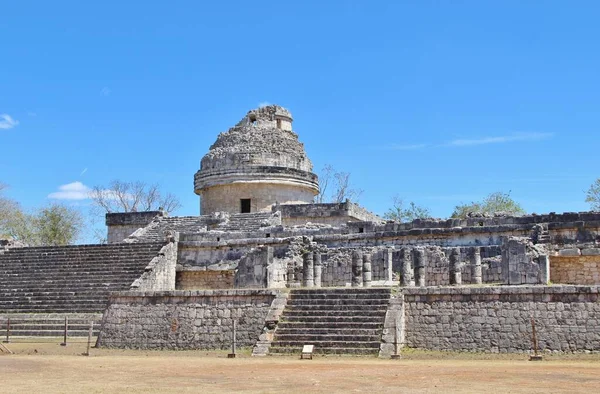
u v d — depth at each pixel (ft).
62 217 216.54
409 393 45.83
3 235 198.29
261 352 77.25
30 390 47.93
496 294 77.61
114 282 118.21
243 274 110.83
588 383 50.57
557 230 108.68
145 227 153.07
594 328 73.72
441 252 104.32
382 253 108.78
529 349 75.15
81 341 94.17
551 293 75.82
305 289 85.05
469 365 64.69
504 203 217.77
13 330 101.04
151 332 87.81
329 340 77.36
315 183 166.50
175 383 51.90
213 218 148.36
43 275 123.95
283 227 128.67
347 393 46.03
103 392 47.01
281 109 171.73
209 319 85.97
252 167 158.40
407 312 80.48
